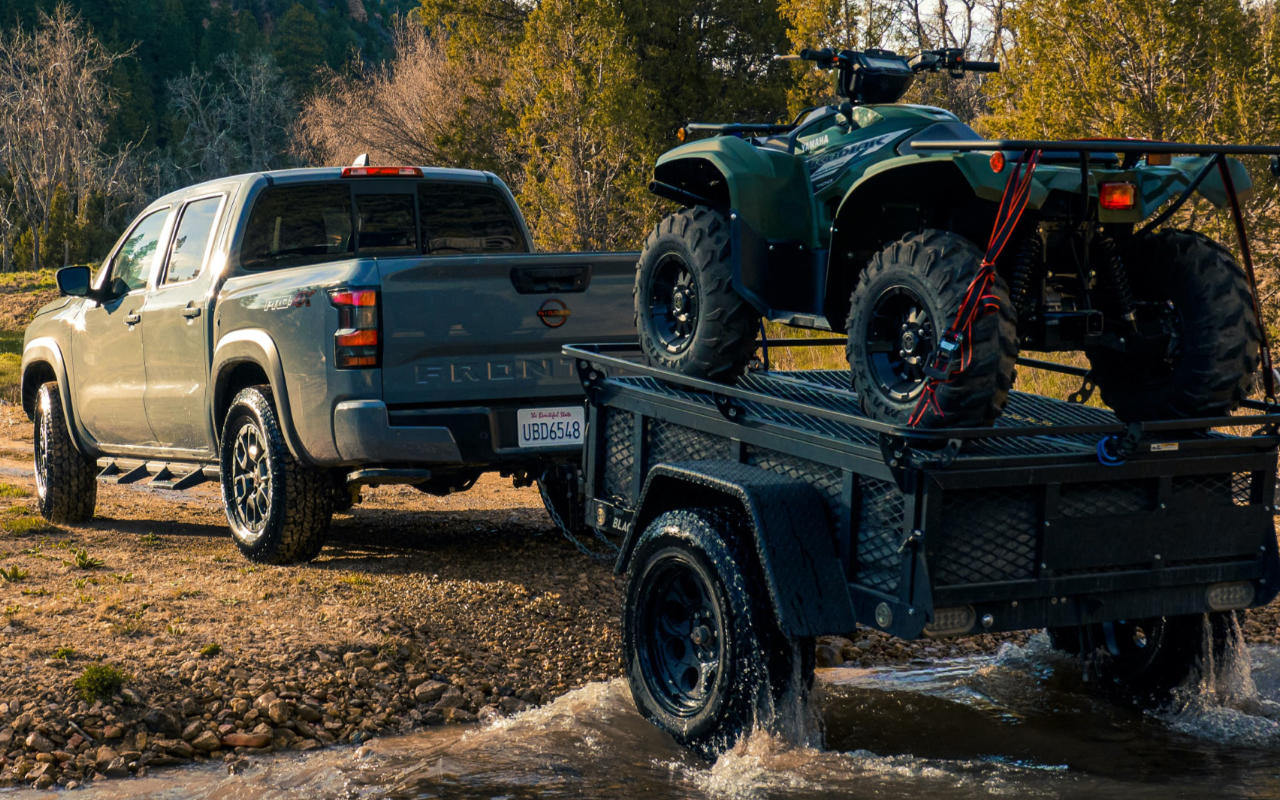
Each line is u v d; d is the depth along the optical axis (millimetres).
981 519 3775
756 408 4410
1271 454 4152
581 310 6645
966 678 5184
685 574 4402
